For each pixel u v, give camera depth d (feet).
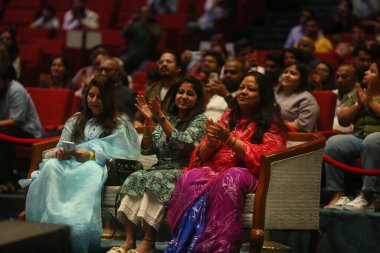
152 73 26.13
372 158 19.65
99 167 18.01
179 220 16.63
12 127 22.84
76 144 18.90
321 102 22.90
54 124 25.16
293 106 22.34
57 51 39.29
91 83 18.88
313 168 17.17
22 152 23.93
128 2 45.98
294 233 19.95
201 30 42.19
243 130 17.62
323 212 19.57
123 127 18.67
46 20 44.57
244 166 17.39
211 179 16.69
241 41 30.94
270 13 45.68
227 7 42.75
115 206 17.83
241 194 16.35
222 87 22.49
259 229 16.17
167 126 17.87
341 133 21.62
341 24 39.93
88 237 17.38
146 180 17.20
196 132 18.03
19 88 23.13
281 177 16.56
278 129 17.60
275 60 25.04
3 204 22.15
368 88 20.15
